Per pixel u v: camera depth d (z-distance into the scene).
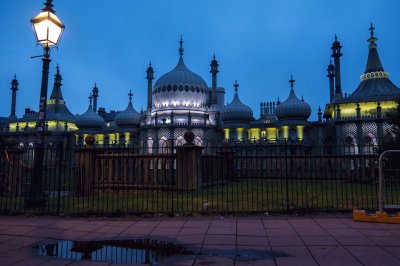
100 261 5.08
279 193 13.00
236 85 43.44
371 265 4.69
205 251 5.52
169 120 40.53
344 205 9.76
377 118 30.39
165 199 11.60
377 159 17.33
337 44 40.25
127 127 47.19
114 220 8.23
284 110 39.22
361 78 36.28
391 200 10.66
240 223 7.64
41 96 10.20
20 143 48.50
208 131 39.75
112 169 14.56
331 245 5.75
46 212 9.11
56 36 10.34
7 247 5.97
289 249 5.55
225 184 17.97
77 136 48.75
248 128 40.56
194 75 43.81
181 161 13.83
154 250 5.64
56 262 5.06
